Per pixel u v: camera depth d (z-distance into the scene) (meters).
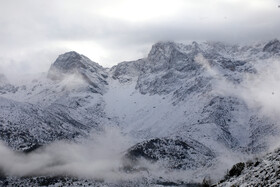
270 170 80.88
